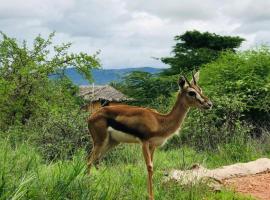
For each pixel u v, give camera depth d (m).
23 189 6.27
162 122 9.54
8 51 16.98
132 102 33.56
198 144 15.90
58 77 17.69
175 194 8.67
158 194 8.52
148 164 9.08
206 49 38.44
